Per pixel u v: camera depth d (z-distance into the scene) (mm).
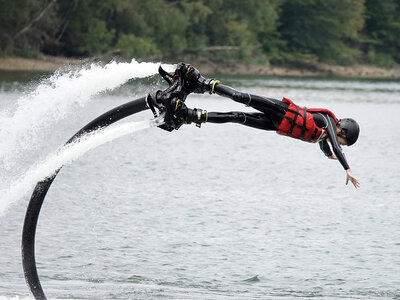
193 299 39062
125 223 56250
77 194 67188
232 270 45000
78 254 47625
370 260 47750
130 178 76812
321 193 71125
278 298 39750
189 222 57000
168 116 33688
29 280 36594
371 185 76625
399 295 40688
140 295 39594
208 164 89312
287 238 52906
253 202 65312
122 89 196875
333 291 41250
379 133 134125
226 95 33938
